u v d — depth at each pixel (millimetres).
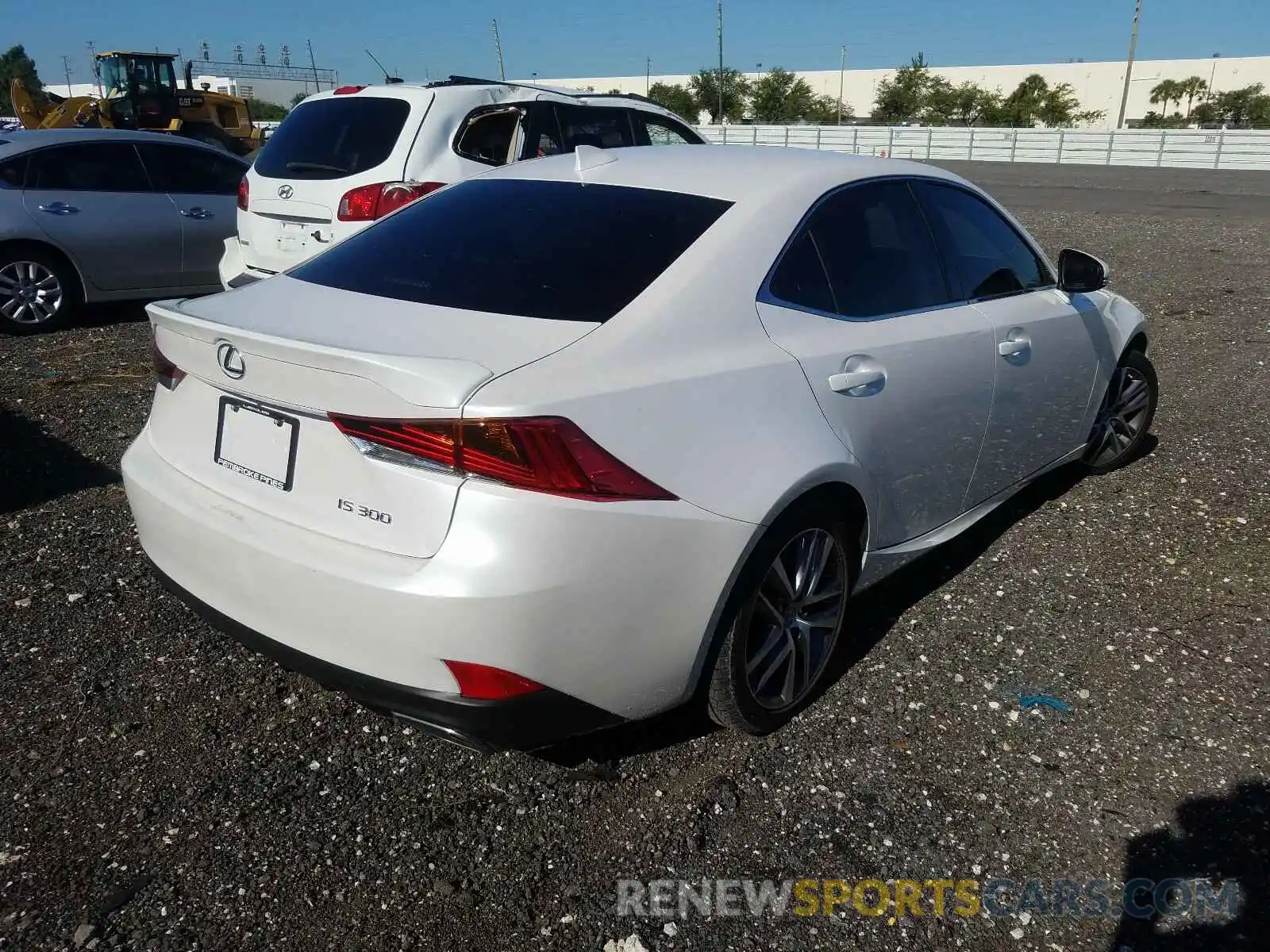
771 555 2656
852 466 2852
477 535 2156
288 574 2326
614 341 2455
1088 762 2855
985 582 3906
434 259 2904
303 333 2502
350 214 6348
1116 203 20547
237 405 2543
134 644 3352
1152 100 73312
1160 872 2469
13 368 6680
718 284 2723
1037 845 2549
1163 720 3043
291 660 2418
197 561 2553
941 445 3355
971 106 67375
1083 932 2293
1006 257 3961
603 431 2266
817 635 3047
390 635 2217
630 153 3455
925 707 3098
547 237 2898
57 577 3779
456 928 2275
